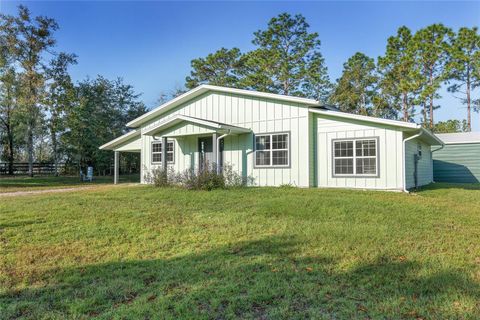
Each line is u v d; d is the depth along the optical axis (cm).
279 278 375
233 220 680
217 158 1337
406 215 718
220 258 452
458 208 822
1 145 3359
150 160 1739
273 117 1372
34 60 2450
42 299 336
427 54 2705
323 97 3347
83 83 2975
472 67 2780
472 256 448
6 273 407
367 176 1213
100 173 3061
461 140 2008
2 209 805
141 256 470
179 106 1653
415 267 405
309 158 1289
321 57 3062
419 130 1170
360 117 1210
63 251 491
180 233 586
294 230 596
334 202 854
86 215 731
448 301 311
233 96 1479
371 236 548
